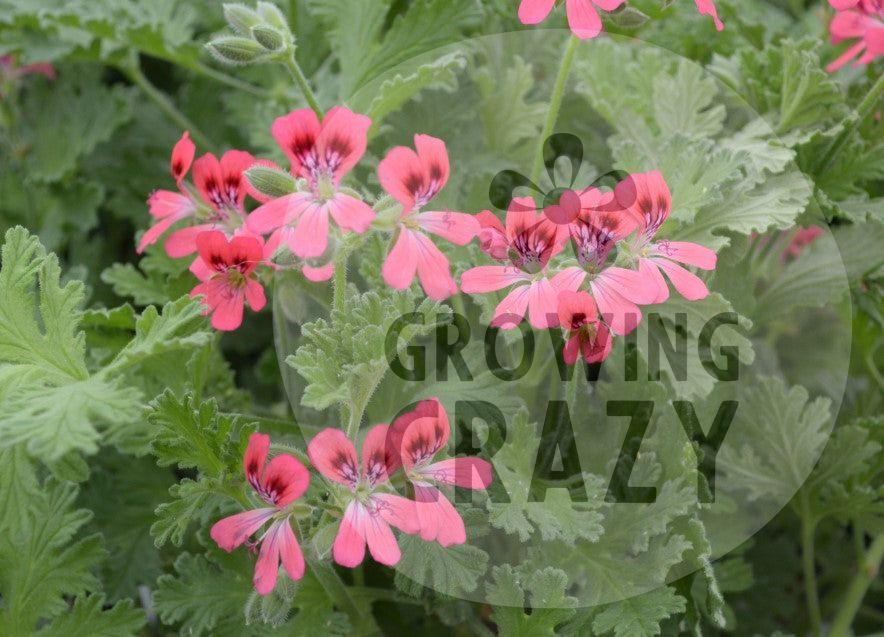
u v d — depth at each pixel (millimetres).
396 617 678
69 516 606
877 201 665
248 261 564
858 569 732
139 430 633
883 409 708
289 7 765
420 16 691
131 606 608
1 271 586
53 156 827
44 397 550
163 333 563
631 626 586
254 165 572
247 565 621
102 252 832
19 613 601
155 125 863
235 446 580
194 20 814
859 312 681
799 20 852
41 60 769
